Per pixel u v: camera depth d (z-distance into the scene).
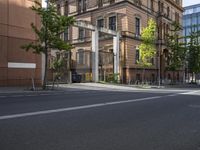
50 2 26.84
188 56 53.88
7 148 5.75
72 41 54.25
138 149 5.95
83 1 53.22
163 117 10.19
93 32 41.22
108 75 45.69
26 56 29.50
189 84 52.62
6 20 27.73
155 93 23.09
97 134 7.18
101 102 14.52
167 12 60.16
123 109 11.88
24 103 13.80
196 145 6.46
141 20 50.19
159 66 53.19
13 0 28.36
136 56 48.56
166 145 6.36
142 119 9.61
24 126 7.83
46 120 8.80
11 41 28.12
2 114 9.85
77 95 20.08
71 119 9.09
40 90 24.61
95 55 41.19
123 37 46.44
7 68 27.75
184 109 12.52
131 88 33.72
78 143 6.26
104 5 49.56
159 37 54.81
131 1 47.50
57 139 6.55
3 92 21.70
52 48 26.38
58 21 25.80
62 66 32.34
